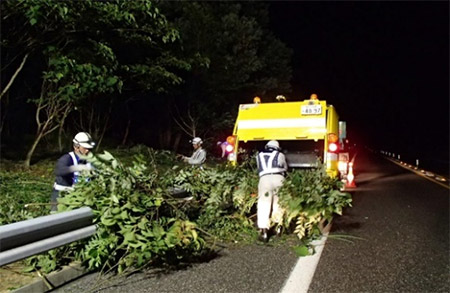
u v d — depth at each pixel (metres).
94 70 9.47
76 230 4.96
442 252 6.47
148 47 12.52
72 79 9.90
